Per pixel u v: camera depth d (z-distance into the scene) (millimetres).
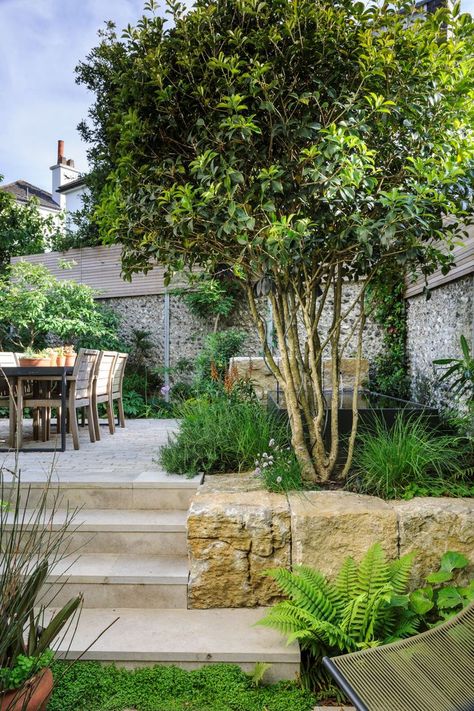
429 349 6078
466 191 3080
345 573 2500
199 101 3053
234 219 2781
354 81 3051
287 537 2691
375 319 7684
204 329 9281
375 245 2971
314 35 2900
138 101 3191
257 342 8852
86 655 2291
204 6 3070
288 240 2709
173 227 3016
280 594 2691
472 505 2725
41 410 5570
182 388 8992
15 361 5988
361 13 2998
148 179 3252
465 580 2619
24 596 1844
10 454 4613
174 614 2629
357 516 2633
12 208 13016
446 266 3229
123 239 3383
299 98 2910
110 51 3346
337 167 2805
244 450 3609
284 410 4102
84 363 5074
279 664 2271
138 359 9781
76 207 19062
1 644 1763
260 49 2967
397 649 1641
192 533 2691
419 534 2629
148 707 2055
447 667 1589
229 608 2695
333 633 2258
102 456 4477
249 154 3027
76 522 3045
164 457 3744
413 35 2982
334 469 3475
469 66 3023
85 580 2701
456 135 3088
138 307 9883
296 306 3357
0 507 2135
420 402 6340
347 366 7285
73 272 10547
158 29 3164
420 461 3031
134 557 2969
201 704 2076
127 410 8602
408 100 3016
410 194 2723
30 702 1715
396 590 2406
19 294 9094
